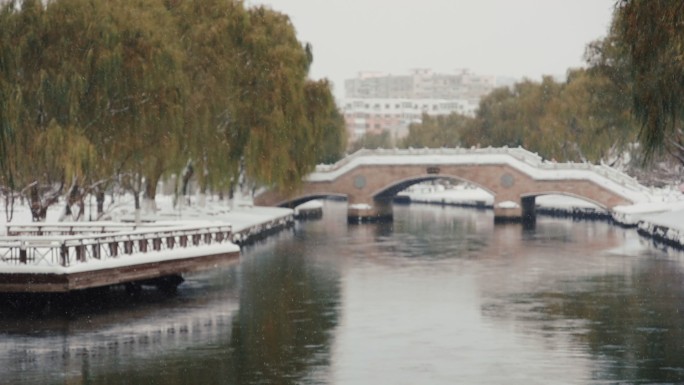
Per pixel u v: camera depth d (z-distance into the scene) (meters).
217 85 76.31
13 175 59.88
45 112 60.69
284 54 83.94
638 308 56.50
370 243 93.88
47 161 59.31
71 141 58.91
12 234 61.75
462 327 51.41
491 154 120.81
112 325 50.62
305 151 91.38
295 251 86.06
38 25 60.22
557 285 65.31
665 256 81.12
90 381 40.56
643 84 52.25
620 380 40.88
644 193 116.56
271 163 81.44
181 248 57.94
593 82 101.25
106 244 54.78
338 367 43.03
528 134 147.12
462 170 120.94
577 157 142.38
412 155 121.88
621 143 127.25
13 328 49.56
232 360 44.16
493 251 86.44
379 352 45.81
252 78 82.31
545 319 53.44
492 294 61.69
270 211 111.06
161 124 65.38
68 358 44.16
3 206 86.44
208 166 78.38
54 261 51.50
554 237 100.00
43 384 40.16
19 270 49.72
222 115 80.88
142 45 63.75
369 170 122.06
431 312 55.62
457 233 105.56
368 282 66.75
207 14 79.56
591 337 48.91
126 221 75.25
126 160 66.75
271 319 53.12
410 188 195.25
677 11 48.00
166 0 78.38
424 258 81.06
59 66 60.38
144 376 41.38
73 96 59.78
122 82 62.81
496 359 44.47
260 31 83.31
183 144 71.69
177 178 77.75
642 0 49.19
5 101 51.94
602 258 80.31
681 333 49.69
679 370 42.38
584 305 57.53
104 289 57.78
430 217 134.25
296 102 84.12
